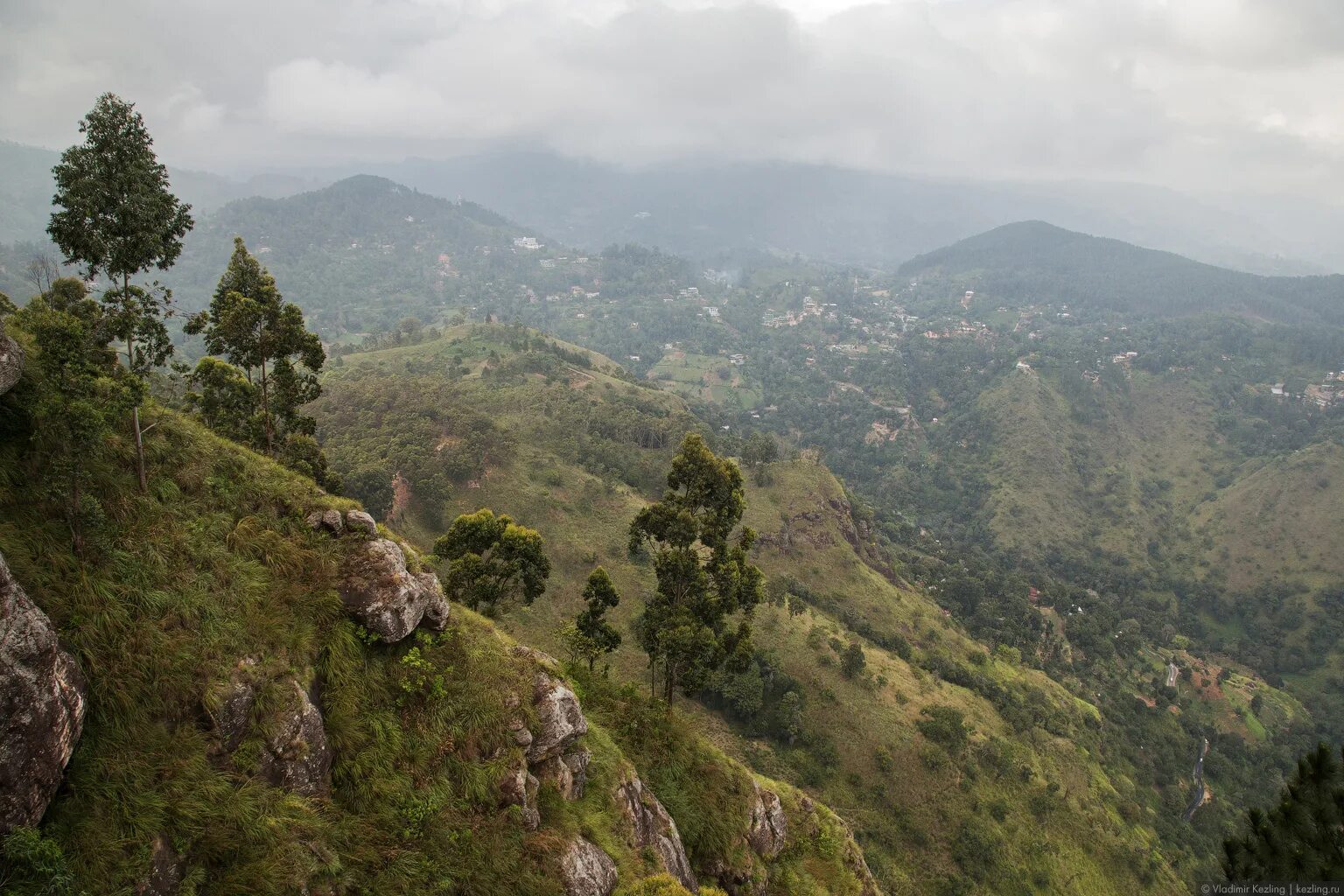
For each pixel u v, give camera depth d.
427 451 75.88
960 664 74.00
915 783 50.72
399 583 13.80
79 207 12.95
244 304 21.53
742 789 21.91
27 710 7.59
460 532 26.62
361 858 10.77
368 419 83.00
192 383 24.92
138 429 11.76
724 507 24.45
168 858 8.70
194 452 13.64
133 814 8.55
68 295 19.03
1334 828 7.96
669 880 14.70
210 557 11.83
